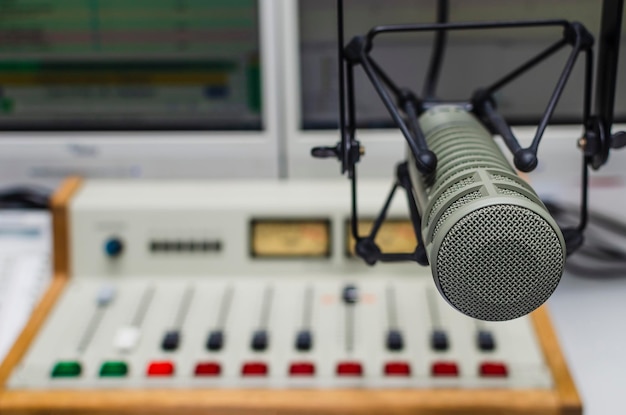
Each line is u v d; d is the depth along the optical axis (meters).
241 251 0.82
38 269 0.85
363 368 0.71
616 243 0.91
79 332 0.76
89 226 0.82
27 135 0.89
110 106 0.89
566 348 0.78
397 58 0.85
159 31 0.87
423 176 0.57
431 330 0.74
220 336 0.74
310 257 0.82
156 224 0.82
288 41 0.85
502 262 0.51
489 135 0.60
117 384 0.71
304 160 0.87
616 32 0.61
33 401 0.69
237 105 0.88
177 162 0.89
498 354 0.72
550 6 0.83
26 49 0.87
